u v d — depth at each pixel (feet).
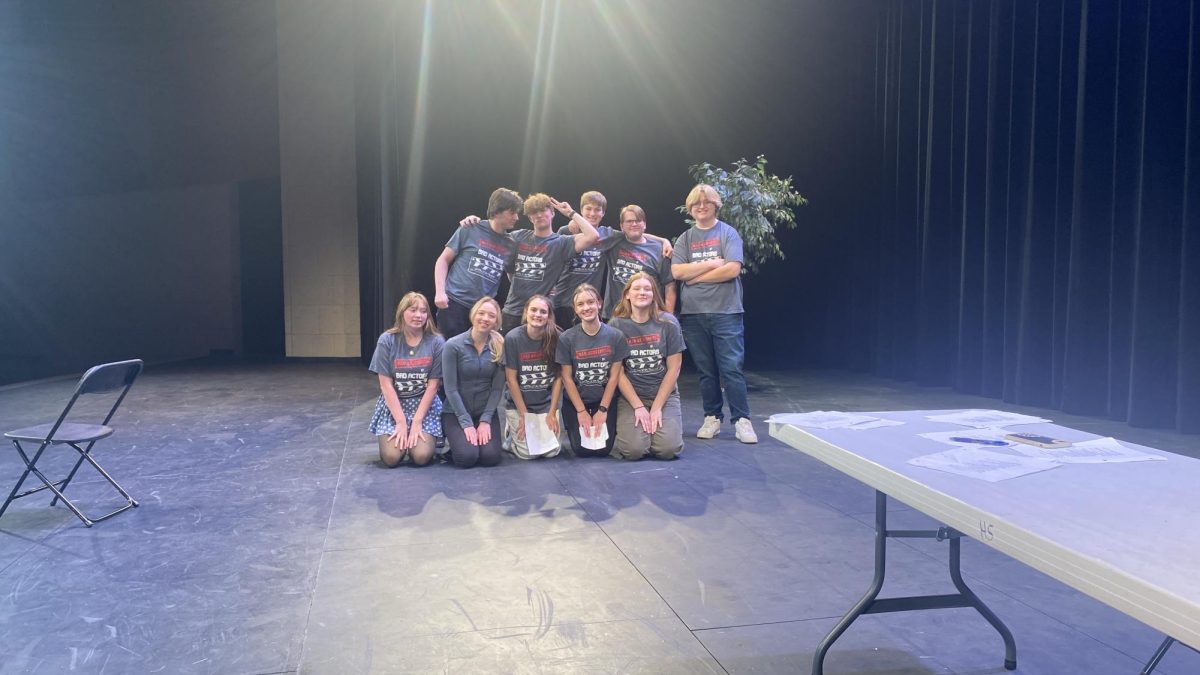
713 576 8.76
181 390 23.52
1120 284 17.51
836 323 28.91
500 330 15.81
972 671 6.66
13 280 38.99
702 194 15.72
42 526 10.57
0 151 37.35
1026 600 8.11
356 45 30.35
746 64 29.45
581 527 10.45
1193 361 15.96
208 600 8.16
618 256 16.16
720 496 11.89
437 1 29.71
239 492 12.18
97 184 38.17
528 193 31.32
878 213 26.43
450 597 8.22
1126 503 4.46
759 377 26.23
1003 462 5.39
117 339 38.81
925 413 7.38
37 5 34.45
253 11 35.42
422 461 13.71
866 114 26.86
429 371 13.73
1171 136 16.26
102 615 7.80
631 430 14.05
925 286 23.45
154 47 36.60
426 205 31.35
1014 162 20.22
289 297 32.83
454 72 30.76
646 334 14.11
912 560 9.22
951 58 22.91
